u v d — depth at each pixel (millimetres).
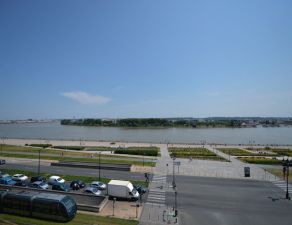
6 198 40031
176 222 38938
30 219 37719
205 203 47188
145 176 61531
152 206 45469
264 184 60188
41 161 84500
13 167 75688
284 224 38594
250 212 43188
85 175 66875
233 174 69875
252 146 140375
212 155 103938
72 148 127375
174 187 56438
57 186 53406
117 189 48500
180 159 93625
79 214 40750
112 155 100000
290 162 83375
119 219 39156
